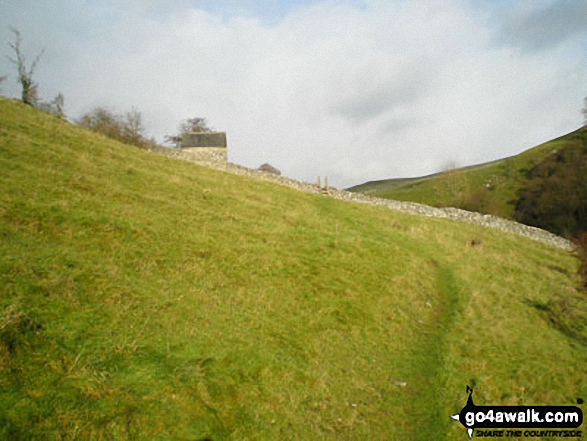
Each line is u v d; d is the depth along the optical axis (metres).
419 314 18.50
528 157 101.75
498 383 14.35
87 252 14.78
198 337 12.00
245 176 38.38
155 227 18.80
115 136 42.28
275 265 18.91
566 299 23.59
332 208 34.78
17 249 13.14
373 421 11.34
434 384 13.62
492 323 18.69
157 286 14.15
